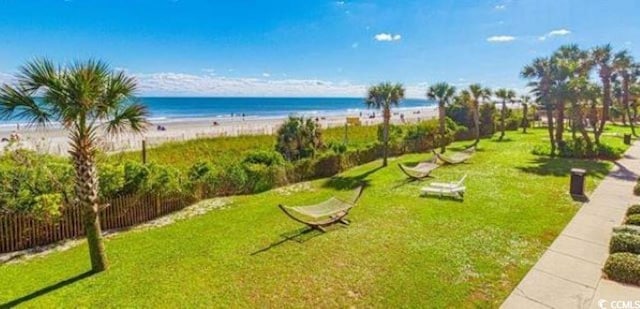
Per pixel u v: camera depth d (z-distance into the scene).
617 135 31.64
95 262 7.43
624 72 31.42
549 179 15.46
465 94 28.16
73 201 9.66
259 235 9.41
